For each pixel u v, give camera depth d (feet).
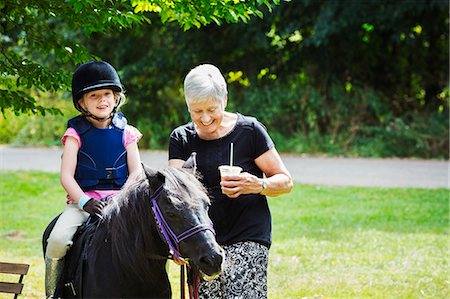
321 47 83.35
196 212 13.64
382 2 75.87
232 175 15.66
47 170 66.64
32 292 27.86
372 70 87.15
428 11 80.94
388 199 50.96
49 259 16.24
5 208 49.34
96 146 16.71
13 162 72.54
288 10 79.46
